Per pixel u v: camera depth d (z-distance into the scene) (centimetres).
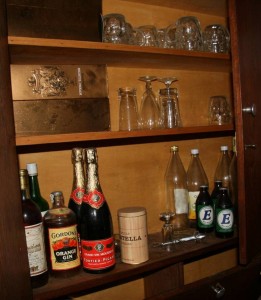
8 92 75
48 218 90
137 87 122
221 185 126
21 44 81
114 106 117
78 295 112
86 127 103
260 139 113
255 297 120
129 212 97
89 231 92
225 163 142
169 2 125
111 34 103
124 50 95
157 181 127
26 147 103
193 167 136
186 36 117
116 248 105
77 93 103
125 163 120
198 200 121
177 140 132
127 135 96
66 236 89
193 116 136
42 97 97
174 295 102
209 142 141
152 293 117
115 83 118
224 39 121
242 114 104
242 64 104
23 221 78
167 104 122
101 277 90
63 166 108
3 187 74
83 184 101
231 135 146
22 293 77
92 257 91
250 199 109
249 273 118
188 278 138
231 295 113
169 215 114
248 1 108
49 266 91
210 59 115
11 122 75
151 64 118
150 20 125
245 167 106
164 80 120
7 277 74
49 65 99
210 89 141
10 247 75
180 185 131
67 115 101
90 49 91
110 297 117
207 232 119
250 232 109
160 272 113
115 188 118
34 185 98
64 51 90
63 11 94
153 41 113
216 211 117
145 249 98
